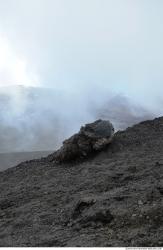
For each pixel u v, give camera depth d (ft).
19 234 35.88
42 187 53.06
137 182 45.78
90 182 50.24
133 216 32.96
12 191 53.88
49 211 41.73
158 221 31.96
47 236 33.71
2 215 44.19
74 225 35.53
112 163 58.13
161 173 47.98
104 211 34.58
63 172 59.36
